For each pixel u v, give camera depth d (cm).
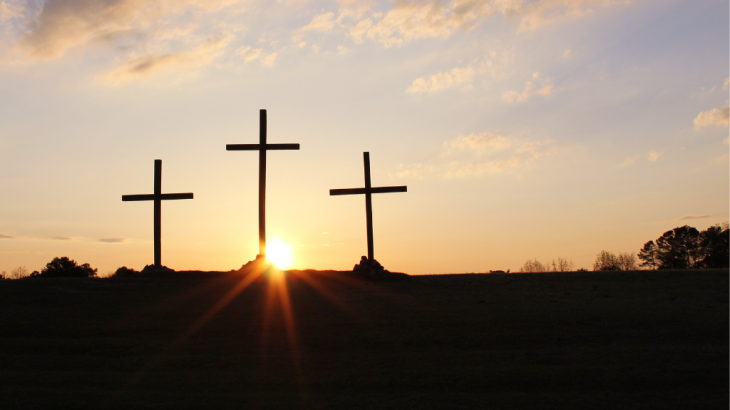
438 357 1634
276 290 2703
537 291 2770
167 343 1788
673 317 2091
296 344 1783
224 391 1358
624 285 2981
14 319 2066
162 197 3244
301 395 1329
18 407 1219
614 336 1847
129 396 1307
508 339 1825
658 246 7800
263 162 3212
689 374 1445
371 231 3275
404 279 3164
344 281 3027
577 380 1420
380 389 1373
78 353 1681
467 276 3362
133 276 3122
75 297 2480
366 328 1970
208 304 2369
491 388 1377
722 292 2716
